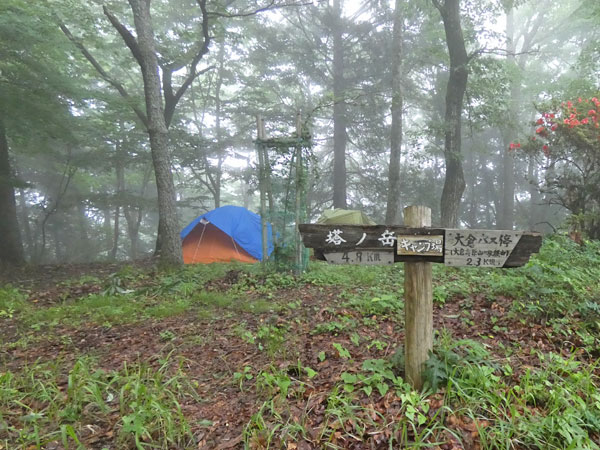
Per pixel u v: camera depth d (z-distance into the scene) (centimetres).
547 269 507
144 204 2097
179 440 257
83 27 1170
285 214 811
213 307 600
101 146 1881
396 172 1535
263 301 583
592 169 899
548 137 938
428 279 283
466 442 234
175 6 1752
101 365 401
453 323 428
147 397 295
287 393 300
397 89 1527
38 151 1508
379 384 288
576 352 333
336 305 548
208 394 325
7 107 994
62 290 780
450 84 1175
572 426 232
